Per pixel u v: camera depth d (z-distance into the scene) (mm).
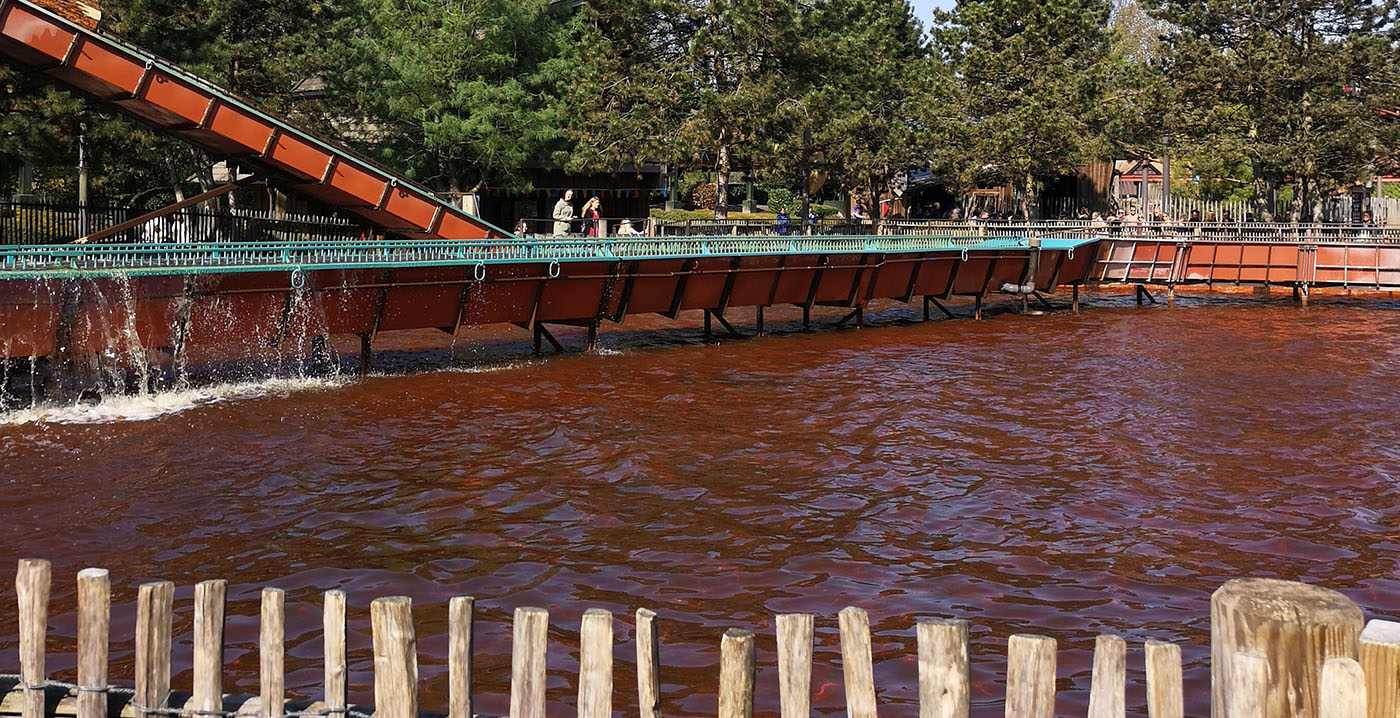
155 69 25953
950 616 9836
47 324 17359
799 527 12430
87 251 18453
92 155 39062
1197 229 45750
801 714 5102
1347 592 10602
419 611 9820
